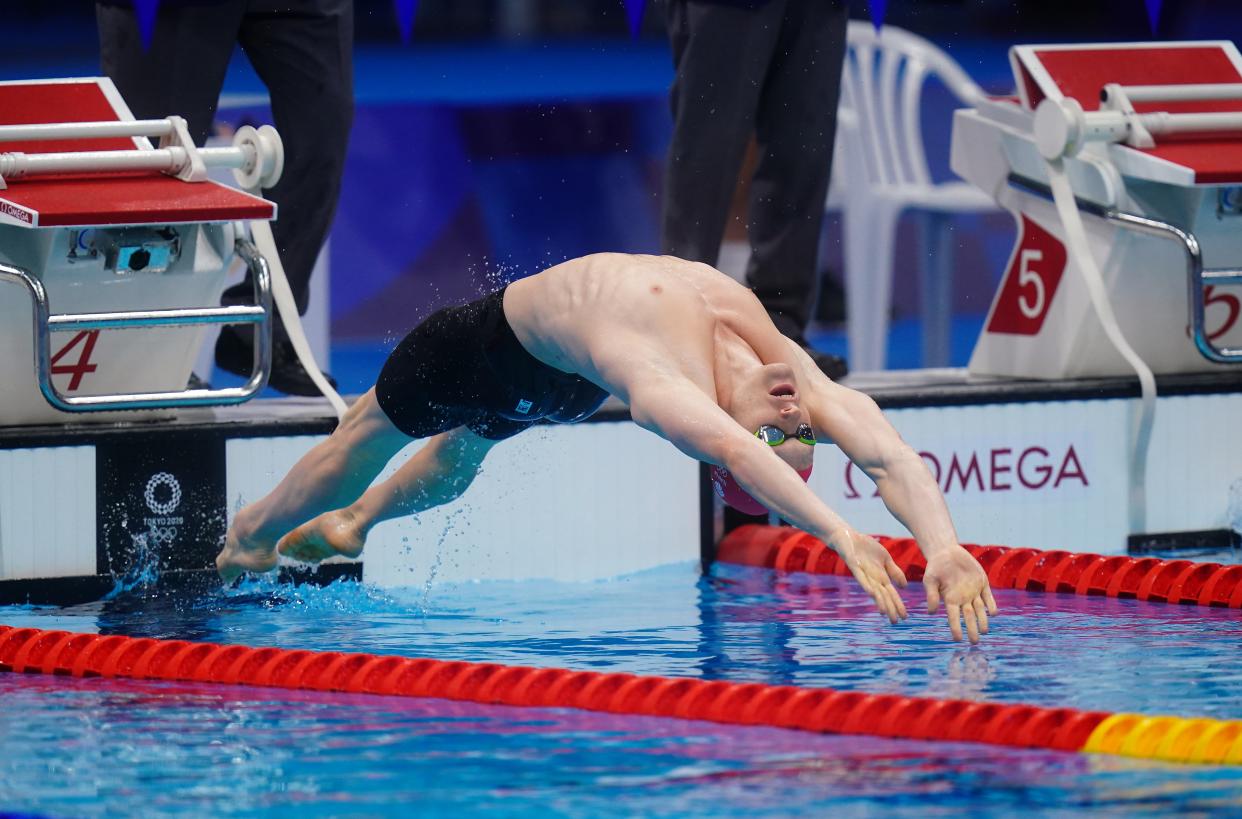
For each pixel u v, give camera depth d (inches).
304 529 675.4
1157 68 821.9
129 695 516.1
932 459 792.3
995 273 1321.4
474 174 1250.0
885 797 398.6
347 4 759.1
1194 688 492.7
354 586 713.0
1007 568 695.7
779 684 507.2
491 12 1628.9
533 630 604.1
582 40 1621.6
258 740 456.1
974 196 1016.2
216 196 666.8
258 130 702.5
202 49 736.3
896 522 795.4
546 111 1289.4
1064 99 786.8
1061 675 511.2
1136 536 816.9
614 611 644.1
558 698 494.9
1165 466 819.4
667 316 534.9
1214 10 1526.8
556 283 566.9
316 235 773.3
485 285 1195.3
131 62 738.8
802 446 524.7
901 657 542.0
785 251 794.2
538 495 754.8
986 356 855.7
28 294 681.0
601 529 764.6
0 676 552.1
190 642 562.6
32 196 649.6
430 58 1536.7
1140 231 778.8
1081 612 623.8
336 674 525.3
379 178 1218.0
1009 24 1561.3
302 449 730.2
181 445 711.7
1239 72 826.8
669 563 776.9
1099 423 813.2
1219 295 824.9
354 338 1166.3
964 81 1040.8
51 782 417.4
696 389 519.2
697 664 537.6
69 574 699.4
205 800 402.0
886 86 1051.3
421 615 639.1
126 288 693.9
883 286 1048.2
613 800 398.0
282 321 748.6
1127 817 383.2
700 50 769.6
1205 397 820.0
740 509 550.3
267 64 754.2
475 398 601.6
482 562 748.0
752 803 394.6
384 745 448.8
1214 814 385.1
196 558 719.1
